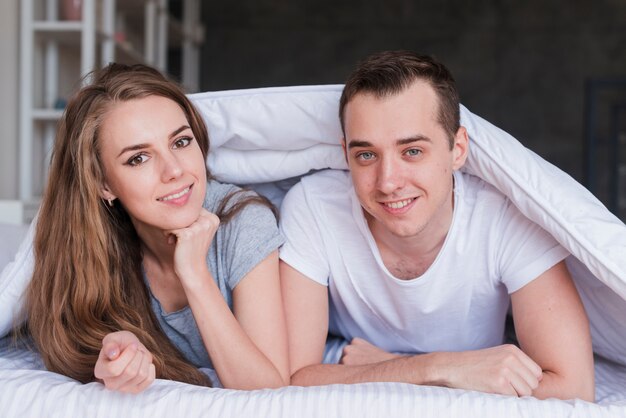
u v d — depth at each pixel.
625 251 0.98
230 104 1.26
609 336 1.26
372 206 1.07
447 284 1.19
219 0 5.70
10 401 0.86
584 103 5.57
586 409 0.81
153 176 1.04
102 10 2.93
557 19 5.60
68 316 1.11
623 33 5.55
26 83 2.65
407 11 5.70
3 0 2.69
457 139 1.12
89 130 1.07
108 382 0.84
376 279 1.23
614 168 5.46
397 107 1.02
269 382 1.03
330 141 1.26
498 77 5.66
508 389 0.97
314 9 5.72
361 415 0.81
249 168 1.33
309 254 1.22
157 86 1.09
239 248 1.14
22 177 2.63
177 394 0.85
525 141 5.65
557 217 1.02
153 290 1.21
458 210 1.15
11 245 1.59
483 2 5.64
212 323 1.03
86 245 1.12
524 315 1.12
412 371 1.03
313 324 1.21
